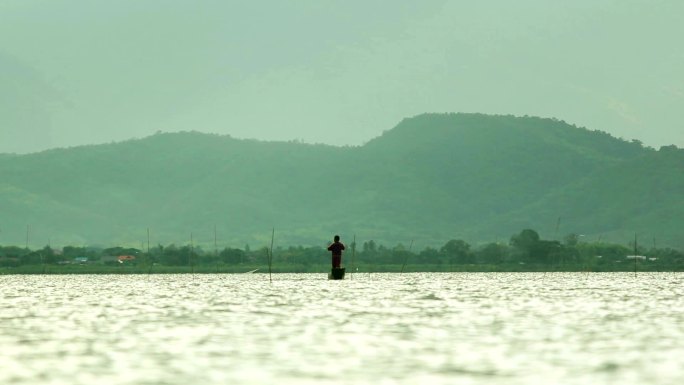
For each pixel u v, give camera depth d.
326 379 73.31
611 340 94.56
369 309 136.00
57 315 128.00
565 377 73.81
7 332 104.25
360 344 92.25
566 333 100.81
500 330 104.06
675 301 154.38
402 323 112.62
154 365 79.81
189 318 121.44
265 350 88.19
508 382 72.00
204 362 81.31
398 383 71.75
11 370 77.44
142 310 136.88
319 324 111.75
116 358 83.62
